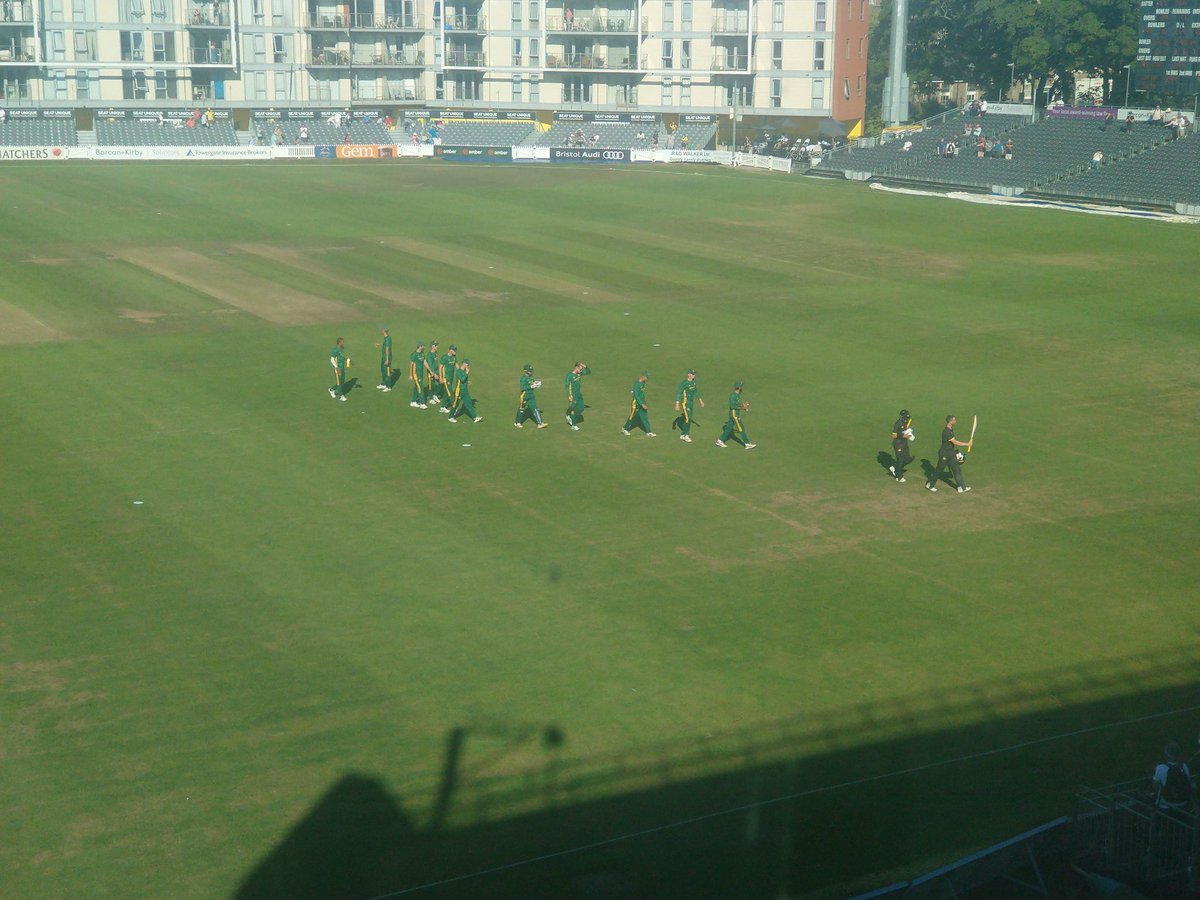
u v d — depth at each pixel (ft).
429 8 417.08
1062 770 67.00
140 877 57.72
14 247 219.00
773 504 105.09
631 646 79.71
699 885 57.82
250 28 406.21
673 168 371.15
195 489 106.32
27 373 141.69
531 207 280.10
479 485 108.58
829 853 60.23
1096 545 96.94
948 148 336.70
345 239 235.20
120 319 169.27
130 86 398.01
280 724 70.33
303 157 388.57
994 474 113.09
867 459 117.08
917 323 173.17
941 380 144.56
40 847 59.72
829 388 140.77
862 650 79.56
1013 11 411.95
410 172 350.02
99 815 62.18
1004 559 94.12
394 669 76.48
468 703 72.74
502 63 419.95
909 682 75.72
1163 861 60.03
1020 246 235.20
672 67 415.64
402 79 423.64
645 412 122.62
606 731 70.08
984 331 169.17
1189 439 123.75
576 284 197.16
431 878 58.03
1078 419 130.11
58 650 78.28
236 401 132.57
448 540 96.22
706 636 81.20
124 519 99.50
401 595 86.58
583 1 414.21
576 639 80.59
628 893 57.21
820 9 398.21
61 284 190.19
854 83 420.36
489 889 57.36
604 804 63.77
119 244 225.15
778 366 150.10
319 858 59.26
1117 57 397.39
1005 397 137.90
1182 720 71.82
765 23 404.98
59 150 364.79
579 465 114.21
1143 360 154.51
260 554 93.09
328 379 141.90
